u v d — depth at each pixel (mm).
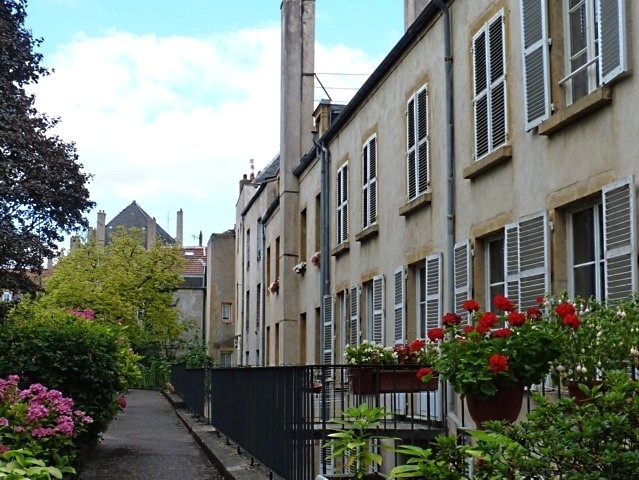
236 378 13750
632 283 6797
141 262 43938
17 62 19625
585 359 5926
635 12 7008
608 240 7199
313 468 7895
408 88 13242
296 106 22984
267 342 27828
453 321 7352
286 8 23016
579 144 7941
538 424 3904
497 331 6277
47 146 19891
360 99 15898
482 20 10328
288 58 22938
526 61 8828
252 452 11672
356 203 16422
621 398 3715
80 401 11445
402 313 13141
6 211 19172
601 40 7391
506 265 9227
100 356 11625
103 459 14211
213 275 48719
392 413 7000
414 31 12609
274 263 26328
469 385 6176
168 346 49125
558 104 8391
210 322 48406
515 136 9336
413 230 12906
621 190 7027
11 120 19031
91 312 15555
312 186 21016
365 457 6723
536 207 8789
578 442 3674
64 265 41656
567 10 8445
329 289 18547
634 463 3510
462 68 11094
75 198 20094
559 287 8250
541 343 6137
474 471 4578
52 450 9273
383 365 9484
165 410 28609
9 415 9164
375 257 14969
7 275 19062
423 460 4984
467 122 10852
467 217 10758
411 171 12977
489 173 10086
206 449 14812
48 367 11234
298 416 8508
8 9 20172
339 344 17641
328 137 18625
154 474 12352
